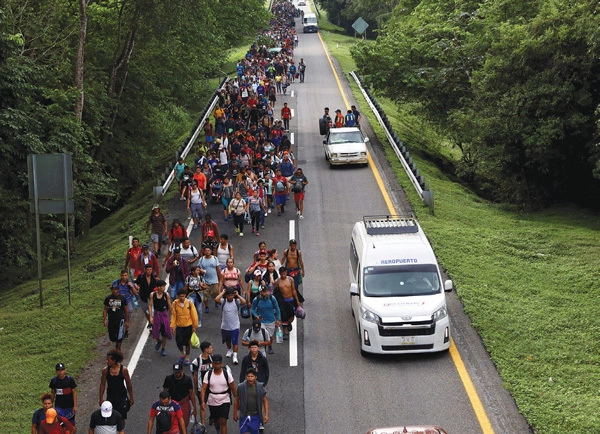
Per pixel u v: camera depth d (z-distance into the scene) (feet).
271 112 159.33
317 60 265.95
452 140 157.17
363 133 146.41
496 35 128.16
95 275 82.94
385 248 61.26
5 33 88.99
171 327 55.31
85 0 108.06
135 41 137.49
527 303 68.44
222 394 44.50
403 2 221.66
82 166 106.01
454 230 89.20
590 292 71.20
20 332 67.41
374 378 54.19
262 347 52.65
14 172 93.30
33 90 98.22
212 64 199.72
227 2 187.52
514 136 100.63
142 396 53.11
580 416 46.80
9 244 96.22
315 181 114.11
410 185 109.81
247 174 95.61
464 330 61.62
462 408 49.14
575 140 100.58
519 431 45.91
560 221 99.50
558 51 95.86
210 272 65.98
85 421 50.19
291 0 530.68
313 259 81.92
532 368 54.70
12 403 52.80
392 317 55.77
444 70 134.72
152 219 82.07
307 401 51.24
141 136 146.51
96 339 63.62
